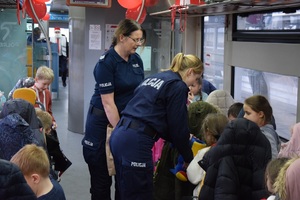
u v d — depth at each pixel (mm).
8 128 3084
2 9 8062
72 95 8906
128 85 3973
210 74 7027
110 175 4109
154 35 8453
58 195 2680
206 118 3396
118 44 3928
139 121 3434
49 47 7324
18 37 8211
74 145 7844
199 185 3303
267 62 5090
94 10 8383
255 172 2846
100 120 4129
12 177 2111
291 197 1890
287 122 4867
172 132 3402
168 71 3521
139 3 6691
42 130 3746
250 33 5582
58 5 17469
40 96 5844
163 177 3645
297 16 4609
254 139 2881
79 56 8617
